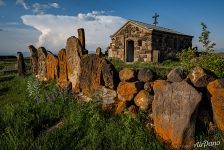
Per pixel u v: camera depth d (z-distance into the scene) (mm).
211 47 10922
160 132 6871
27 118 8430
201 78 6793
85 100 9680
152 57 26641
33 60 17953
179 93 6625
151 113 7652
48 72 13836
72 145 6926
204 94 6949
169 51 29531
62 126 7910
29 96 11867
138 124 7332
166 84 6969
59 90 10859
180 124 6449
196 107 6367
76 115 8359
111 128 7340
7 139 7105
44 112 9227
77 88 10633
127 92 8172
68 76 11492
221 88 6449
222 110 6332
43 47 15383
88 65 9922
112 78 8805
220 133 6367
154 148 6426
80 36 14492
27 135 7348
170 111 6688
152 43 26609
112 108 8438
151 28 26359
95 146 6723
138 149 6422
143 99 7777
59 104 9789
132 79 8461
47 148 6680
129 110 7840
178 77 7293
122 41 28781
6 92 14523
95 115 7934
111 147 6684
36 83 12281
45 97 10953
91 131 7359
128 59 29234
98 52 21453
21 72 20359
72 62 11203
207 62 8469
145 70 8359
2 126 8203
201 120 6742
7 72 24109
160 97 6980
